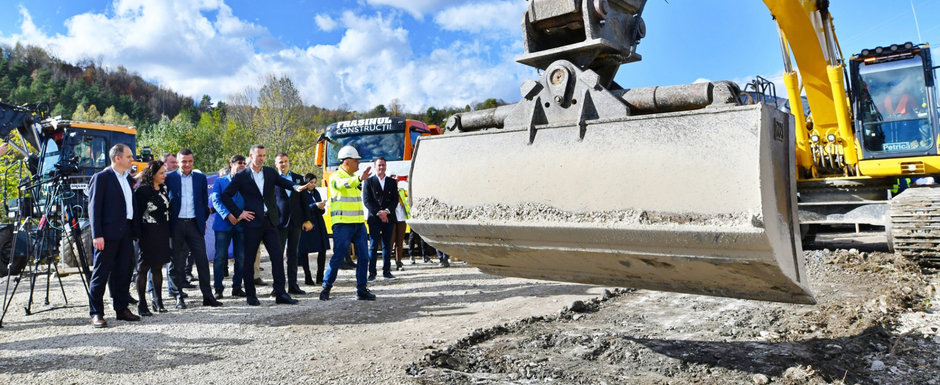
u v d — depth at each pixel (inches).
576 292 254.4
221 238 289.6
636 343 169.2
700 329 183.2
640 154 115.1
